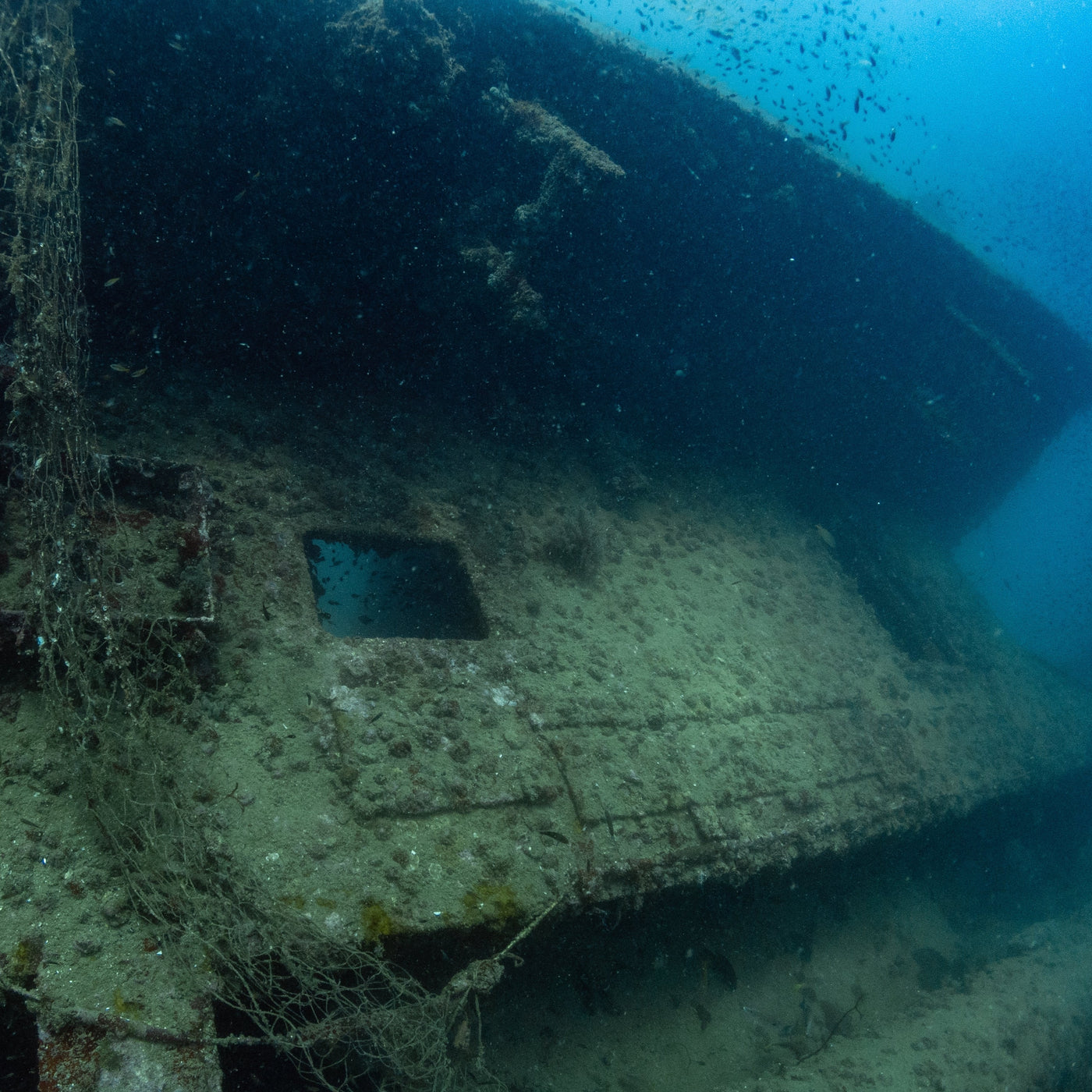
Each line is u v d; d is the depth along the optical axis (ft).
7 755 7.89
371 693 10.96
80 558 9.74
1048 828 25.18
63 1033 6.19
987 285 25.02
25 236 10.48
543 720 12.06
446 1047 9.75
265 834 8.76
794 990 14.98
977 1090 13.06
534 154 14.44
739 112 17.40
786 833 13.14
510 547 15.12
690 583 17.76
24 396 9.19
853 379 25.85
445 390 17.62
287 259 15.16
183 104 13.03
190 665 9.76
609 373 20.47
